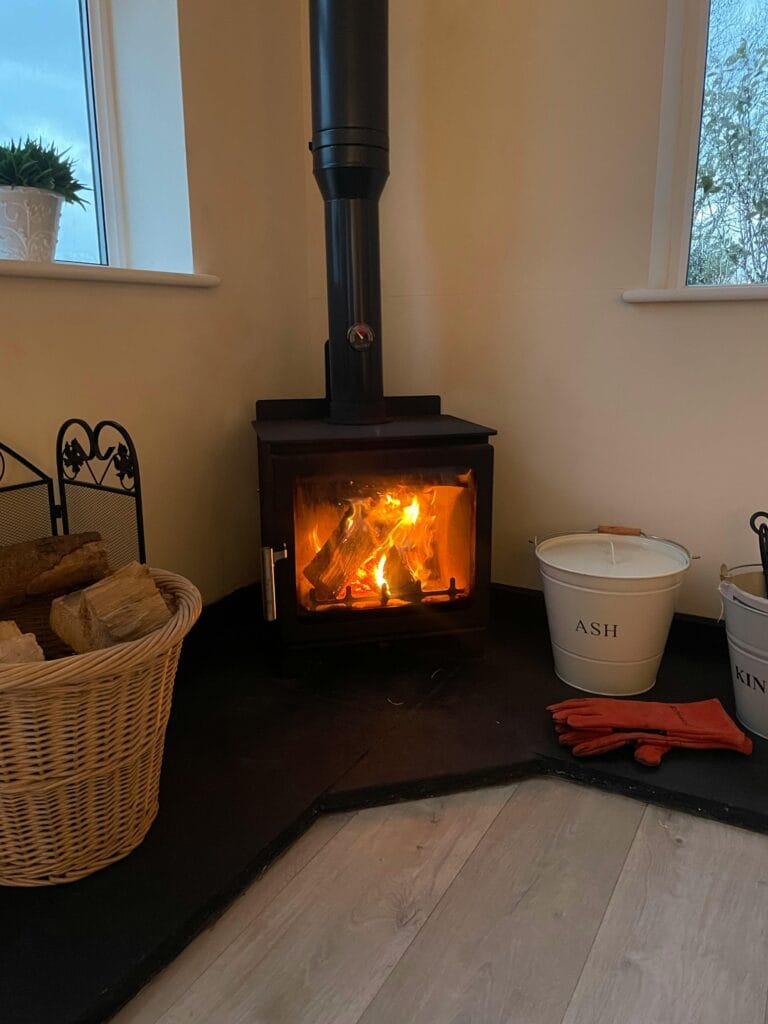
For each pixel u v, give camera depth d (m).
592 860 1.26
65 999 0.97
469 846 1.30
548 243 1.87
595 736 1.49
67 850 1.14
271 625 1.80
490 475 1.71
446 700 1.68
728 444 1.77
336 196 1.74
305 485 1.65
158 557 1.82
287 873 1.24
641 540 1.82
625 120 1.74
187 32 1.71
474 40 1.85
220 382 1.94
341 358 1.81
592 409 1.90
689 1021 0.98
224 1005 1.01
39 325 1.50
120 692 1.10
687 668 1.80
